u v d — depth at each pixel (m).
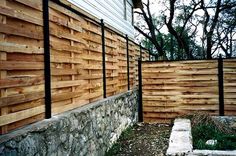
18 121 2.99
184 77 9.26
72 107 4.59
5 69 2.76
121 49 8.38
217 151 5.36
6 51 2.78
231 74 8.84
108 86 6.94
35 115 3.36
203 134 6.81
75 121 4.35
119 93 8.03
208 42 18.67
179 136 6.11
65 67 4.32
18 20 3.03
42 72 3.53
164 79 9.47
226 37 23.05
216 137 6.57
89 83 5.47
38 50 3.43
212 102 9.01
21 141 2.74
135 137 7.76
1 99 2.68
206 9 19.25
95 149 5.40
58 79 4.08
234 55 27.09
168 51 28.05
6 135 2.66
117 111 7.32
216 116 8.66
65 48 4.29
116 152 6.44
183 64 9.27
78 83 4.84
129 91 8.90
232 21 21.28
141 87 9.71
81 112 4.64
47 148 3.32
